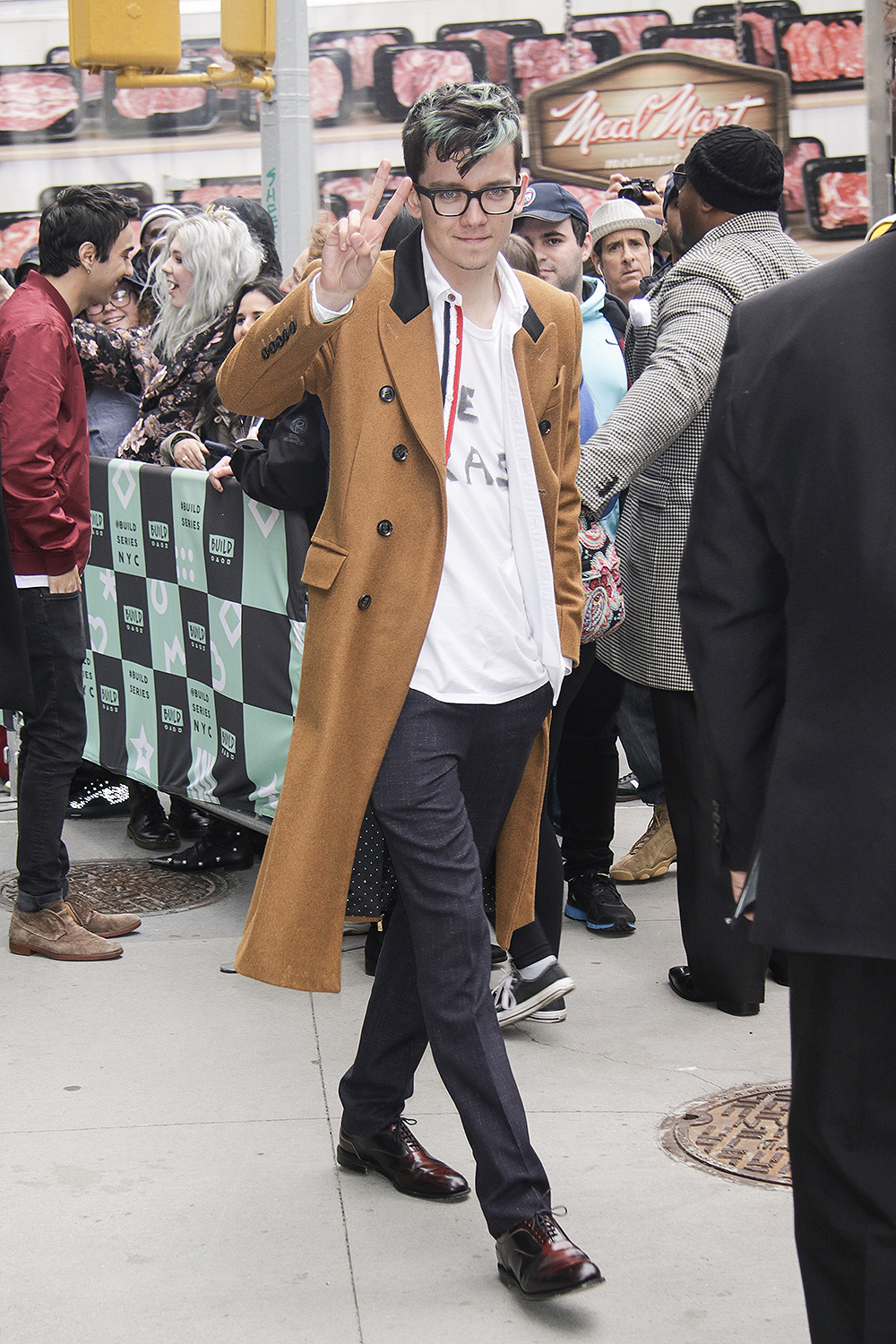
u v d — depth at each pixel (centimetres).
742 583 175
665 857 462
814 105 792
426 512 238
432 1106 301
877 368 159
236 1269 240
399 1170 264
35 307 368
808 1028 172
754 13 784
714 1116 294
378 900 255
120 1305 230
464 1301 231
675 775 348
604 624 335
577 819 416
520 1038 337
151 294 575
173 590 436
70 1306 229
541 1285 221
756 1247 246
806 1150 174
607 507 337
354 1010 353
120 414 532
